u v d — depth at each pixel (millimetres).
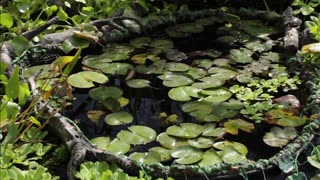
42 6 3154
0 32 3045
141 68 2936
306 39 3100
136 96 2752
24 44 2227
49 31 3117
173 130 2447
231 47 3180
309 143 2393
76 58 2209
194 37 3281
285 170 2223
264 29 3340
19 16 3131
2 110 1891
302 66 2881
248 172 2211
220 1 3709
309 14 3424
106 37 3146
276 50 3158
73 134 2322
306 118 2535
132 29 3236
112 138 2457
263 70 2928
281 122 2518
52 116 2375
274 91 2740
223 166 2197
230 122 2521
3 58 2723
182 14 3408
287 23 3281
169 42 3205
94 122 2547
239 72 2896
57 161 2297
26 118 2281
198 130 2451
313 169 2295
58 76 2779
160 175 2184
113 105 2646
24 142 2316
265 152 2379
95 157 2248
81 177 2072
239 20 3436
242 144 2383
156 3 3654
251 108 2590
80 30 3080
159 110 2646
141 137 2416
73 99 2688
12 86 1903
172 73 2877
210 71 2896
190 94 2703
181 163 2256
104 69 2908
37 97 2289
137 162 2207
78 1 3188
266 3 3680
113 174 2076
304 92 2760
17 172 2057
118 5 3377
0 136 2076
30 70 2830
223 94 2699
